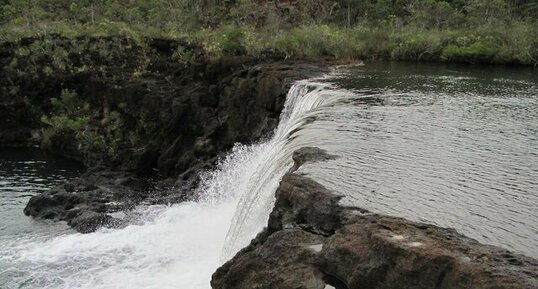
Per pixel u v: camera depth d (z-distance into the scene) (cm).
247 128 3500
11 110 4472
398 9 6097
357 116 2222
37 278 2033
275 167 1812
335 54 4491
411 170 1498
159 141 3903
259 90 3450
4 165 3862
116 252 2212
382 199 1265
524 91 2920
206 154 3550
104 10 6075
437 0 6556
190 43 4659
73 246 2305
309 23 5756
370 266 976
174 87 4175
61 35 4788
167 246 2245
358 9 6191
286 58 4262
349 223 1136
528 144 1811
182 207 2772
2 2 6444
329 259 1052
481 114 2294
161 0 6344
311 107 2741
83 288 1928
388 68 3966
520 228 1105
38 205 2858
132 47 4662
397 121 2131
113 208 2845
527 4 5816
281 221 1303
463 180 1422
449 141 1838
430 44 4584
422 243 951
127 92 4128
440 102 2559
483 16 5631
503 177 1452
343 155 1642
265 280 1159
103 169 3497
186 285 1827
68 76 4428
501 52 4362
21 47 4634
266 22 5662
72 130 4094
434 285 896
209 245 2239
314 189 1291
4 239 2473
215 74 4188
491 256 909
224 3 6309
